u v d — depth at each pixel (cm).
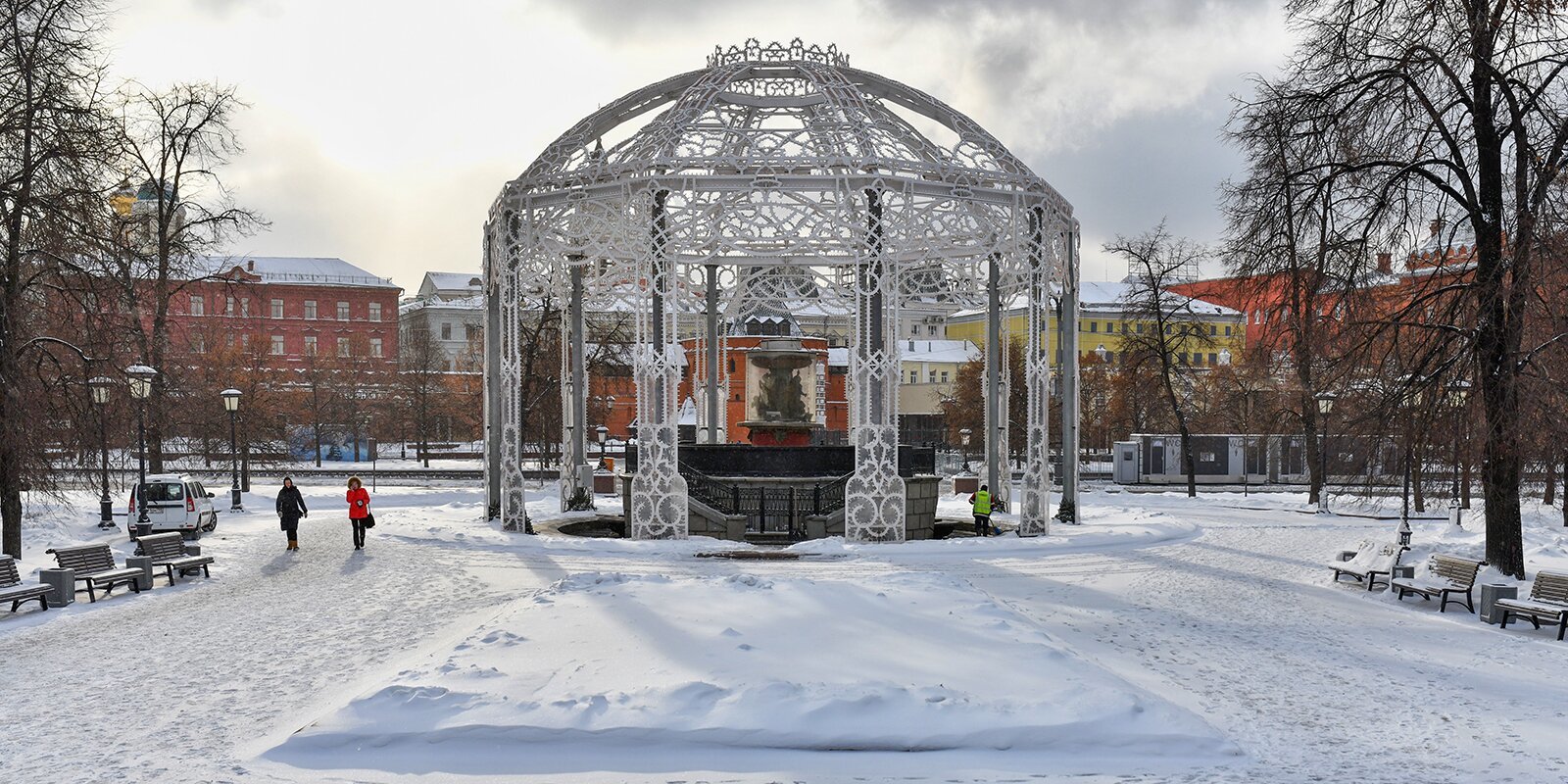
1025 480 2600
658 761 894
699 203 2430
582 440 3183
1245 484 5191
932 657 1134
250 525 3069
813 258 3341
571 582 1583
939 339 11169
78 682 1162
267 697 1092
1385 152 1964
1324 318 2048
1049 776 862
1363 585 1925
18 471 2189
